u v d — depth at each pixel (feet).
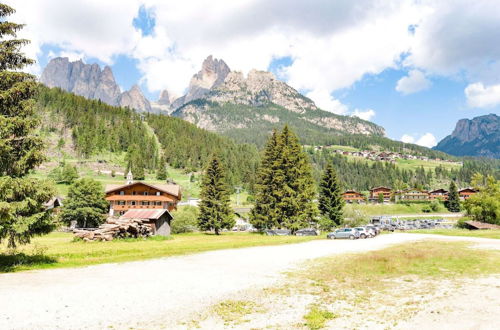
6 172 58.90
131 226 139.03
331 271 62.49
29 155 58.18
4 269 58.70
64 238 161.07
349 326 32.65
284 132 200.03
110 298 40.83
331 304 40.65
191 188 510.99
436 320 33.73
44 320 32.17
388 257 78.02
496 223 230.27
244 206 404.16
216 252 94.22
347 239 144.77
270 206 189.67
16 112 60.75
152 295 42.98
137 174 529.86
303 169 192.13
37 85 61.87
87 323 31.96
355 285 51.13
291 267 67.31
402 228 260.42
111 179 500.74
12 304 36.73
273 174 190.39
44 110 646.33
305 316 35.70
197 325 32.42
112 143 623.77
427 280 54.08
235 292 45.93
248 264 71.20
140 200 285.84
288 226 181.06
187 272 60.75
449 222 323.78
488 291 45.57
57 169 462.19
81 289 45.01
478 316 34.60
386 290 47.85
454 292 45.50
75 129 624.18
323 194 207.72
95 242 128.36
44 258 71.05
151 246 108.78
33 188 57.67
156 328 31.32
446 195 524.52
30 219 57.52
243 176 582.35
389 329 31.68
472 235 162.09
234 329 31.58
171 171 612.29
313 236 160.76
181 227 213.46
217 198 206.69
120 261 74.59
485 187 243.19
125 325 31.86
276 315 36.11
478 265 66.23
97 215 243.60
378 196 559.79
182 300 41.09
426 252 85.40
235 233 216.33
